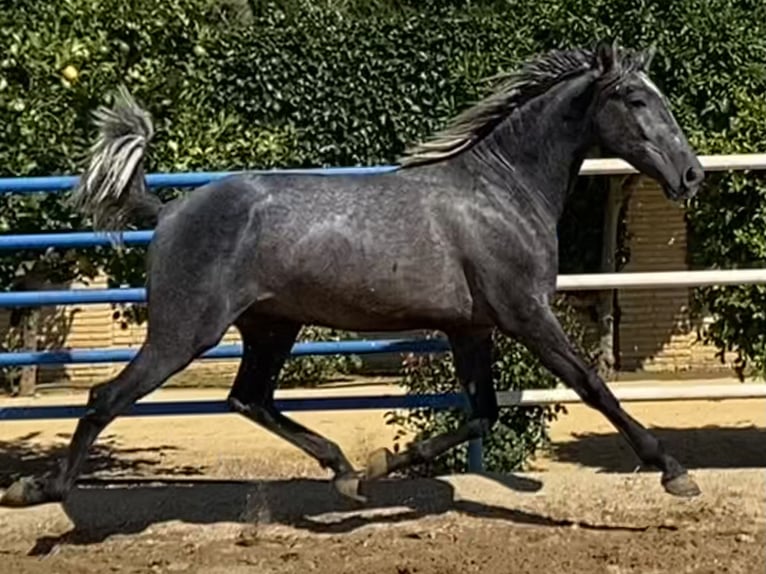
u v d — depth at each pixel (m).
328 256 6.61
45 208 7.91
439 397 7.79
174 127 8.33
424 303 6.68
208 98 11.52
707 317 8.95
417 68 14.38
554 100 6.82
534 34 13.38
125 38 8.26
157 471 9.52
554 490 7.50
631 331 16.47
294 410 7.69
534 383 8.15
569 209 14.98
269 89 14.19
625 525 7.12
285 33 14.30
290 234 6.60
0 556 6.77
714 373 16.11
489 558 6.58
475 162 6.83
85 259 8.14
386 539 6.94
